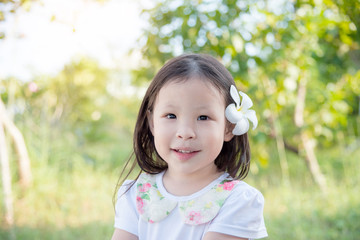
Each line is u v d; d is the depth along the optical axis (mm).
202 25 3578
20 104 4773
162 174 1578
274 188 4305
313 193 4051
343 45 3982
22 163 4062
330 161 4965
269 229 3219
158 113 1425
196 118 1366
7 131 4000
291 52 3779
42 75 5129
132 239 1537
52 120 5406
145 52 3957
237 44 3430
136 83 5047
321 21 3613
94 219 3635
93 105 6934
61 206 3871
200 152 1365
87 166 5039
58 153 4898
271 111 3863
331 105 4199
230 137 1505
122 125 7398
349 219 3469
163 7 3875
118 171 5047
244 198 1406
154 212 1465
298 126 4223
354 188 4090
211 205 1409
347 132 4930
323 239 3117
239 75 3535
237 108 1436
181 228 1416
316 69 4113
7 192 3396
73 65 6020
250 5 3568
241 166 1736
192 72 1393
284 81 3768
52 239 3156
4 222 3393
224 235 1368
